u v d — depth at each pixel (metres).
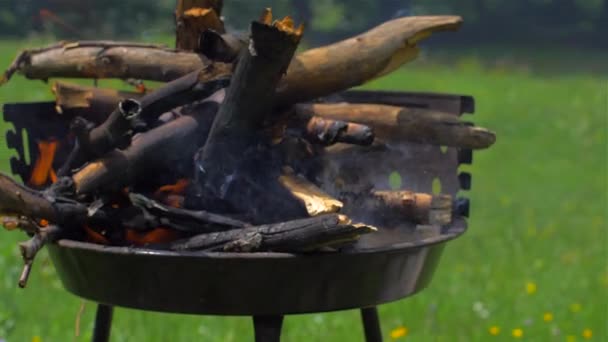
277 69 3.64
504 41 38.12
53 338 6.38
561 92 23.03
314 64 4.21
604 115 19.78
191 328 6.71
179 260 3.46
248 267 3.47
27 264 3.50
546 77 27.25
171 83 4.01
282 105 4.27
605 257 9.30
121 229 3.90
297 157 4.27
